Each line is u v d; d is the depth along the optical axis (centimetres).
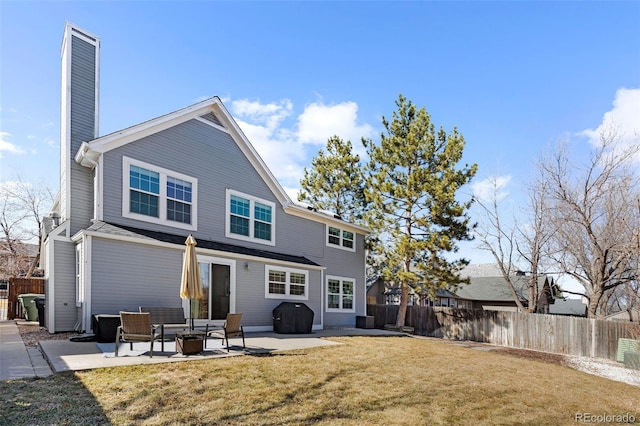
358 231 2111
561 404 731
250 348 952
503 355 1334
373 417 554
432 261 1883
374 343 1231
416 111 2088
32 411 459
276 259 1478
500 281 3219
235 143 1487
